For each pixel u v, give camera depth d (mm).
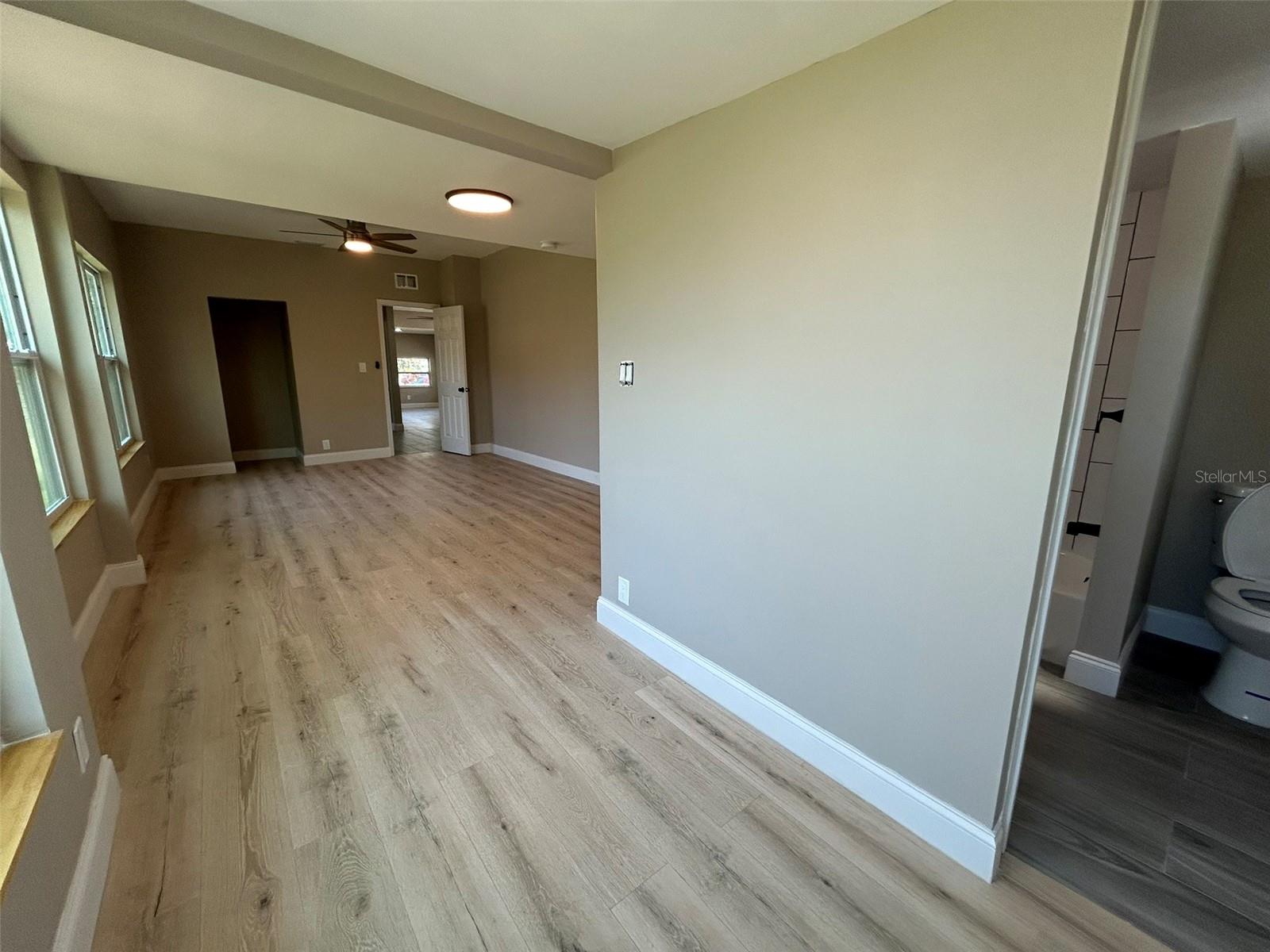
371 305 7176
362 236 4742
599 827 1600
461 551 3916
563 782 1768
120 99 1799
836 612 1705
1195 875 1460
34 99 1806
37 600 1344
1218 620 2115
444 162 2344
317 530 4320
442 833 1571
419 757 1868
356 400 7215
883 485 1527
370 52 1493
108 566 3145
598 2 1258
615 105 1805
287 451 7723
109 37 1441
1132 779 1797
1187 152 1911
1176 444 2307
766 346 1771
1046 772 1827
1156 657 2533
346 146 2172
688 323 2029
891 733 1616
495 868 1466
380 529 4371
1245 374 2422
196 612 2906
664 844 1545
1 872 955
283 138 2109
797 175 1605
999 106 1201
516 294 6930
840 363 1578
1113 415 2785
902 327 1429
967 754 1455
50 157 2418
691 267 1979
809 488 1720
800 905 1375
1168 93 1685
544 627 2799
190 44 1324
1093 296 1174
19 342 2637
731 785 1763
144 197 4469
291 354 6812
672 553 2301
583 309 5957
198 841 1525
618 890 1410
